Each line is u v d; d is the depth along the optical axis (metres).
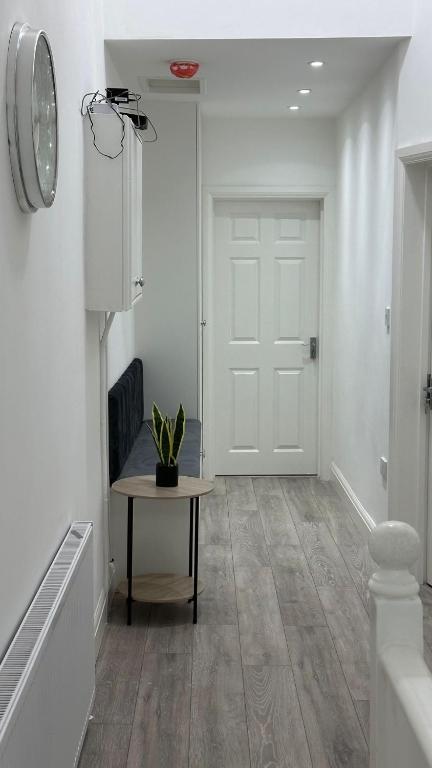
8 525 1.96
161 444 3.92
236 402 6.66
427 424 4.35
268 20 4.13
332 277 6.45
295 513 5.70
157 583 4.03
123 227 3.32
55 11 2.67
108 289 3.33
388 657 1.87
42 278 2.40
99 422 3.80
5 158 1.95
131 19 4.12
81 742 2.62
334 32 4.14
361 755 2.81
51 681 2.05
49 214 2.52
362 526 5.21
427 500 4.37
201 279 6.34
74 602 2.44
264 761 2.78
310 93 5.38
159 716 3.06
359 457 5.43
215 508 5.82
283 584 4.38
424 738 1.55
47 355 2.48
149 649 3.62
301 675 3.38
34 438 2.28
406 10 4.12
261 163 6.34
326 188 6.36
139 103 5.70
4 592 1.91
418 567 4.38
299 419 6.68
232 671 3.41
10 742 1.60
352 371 5.68
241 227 6.53
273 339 6.62
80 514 3.16
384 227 4.66
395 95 4.36
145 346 5.91
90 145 3.29
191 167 5.76
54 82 2.35
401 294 4.28
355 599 4.17
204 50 4.33
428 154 3.96
